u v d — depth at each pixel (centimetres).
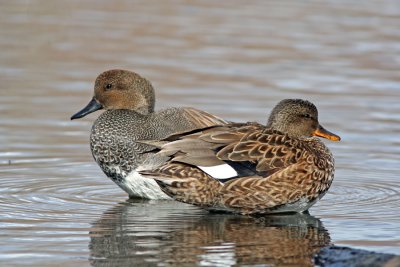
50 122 1711
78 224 1144
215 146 1180
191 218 1186
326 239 1083
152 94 1422
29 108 1792
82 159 1500
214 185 1170
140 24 2469
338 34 2398
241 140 1191
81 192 1320
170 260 1002
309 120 1287
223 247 1049
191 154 1165
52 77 2017
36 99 1855
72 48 2241
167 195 1261
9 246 1041
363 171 1441
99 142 1346
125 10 2617
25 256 1005
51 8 2602
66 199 1276
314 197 1217
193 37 2356
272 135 1212
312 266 984
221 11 2628
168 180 1162
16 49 2219
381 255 995
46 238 1076
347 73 2080
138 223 1154
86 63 2120
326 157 1244
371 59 2197
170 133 1345
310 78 2036
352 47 2292
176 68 2094
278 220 1180
